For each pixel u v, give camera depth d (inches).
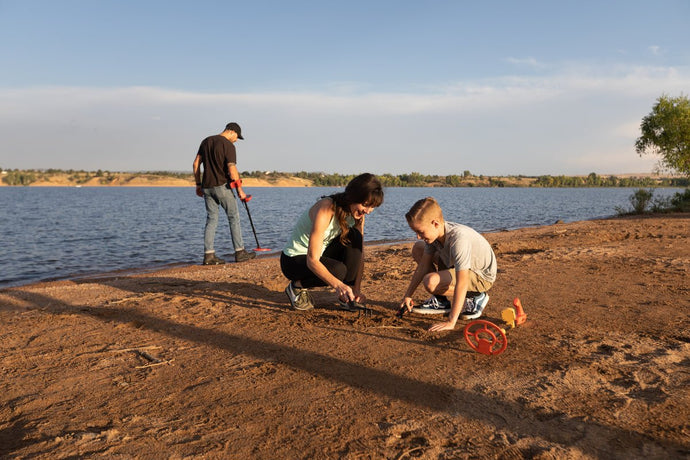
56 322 147.3
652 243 336.2
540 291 181.2
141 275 239.9
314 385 95.7
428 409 84.2
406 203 1786.4
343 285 131.8
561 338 123.4
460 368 103.9
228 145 267.9
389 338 126.2
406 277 220.1
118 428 78.3
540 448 69.9
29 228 715.4
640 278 206.2
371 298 175.8
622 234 396.8
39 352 119.5
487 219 903.1
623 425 76.9
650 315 145.8
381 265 256.5
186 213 1160.2
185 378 100.7
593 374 99.0
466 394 90.1
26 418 83.4
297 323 142.3
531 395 88.9
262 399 89.4
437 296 151.5
